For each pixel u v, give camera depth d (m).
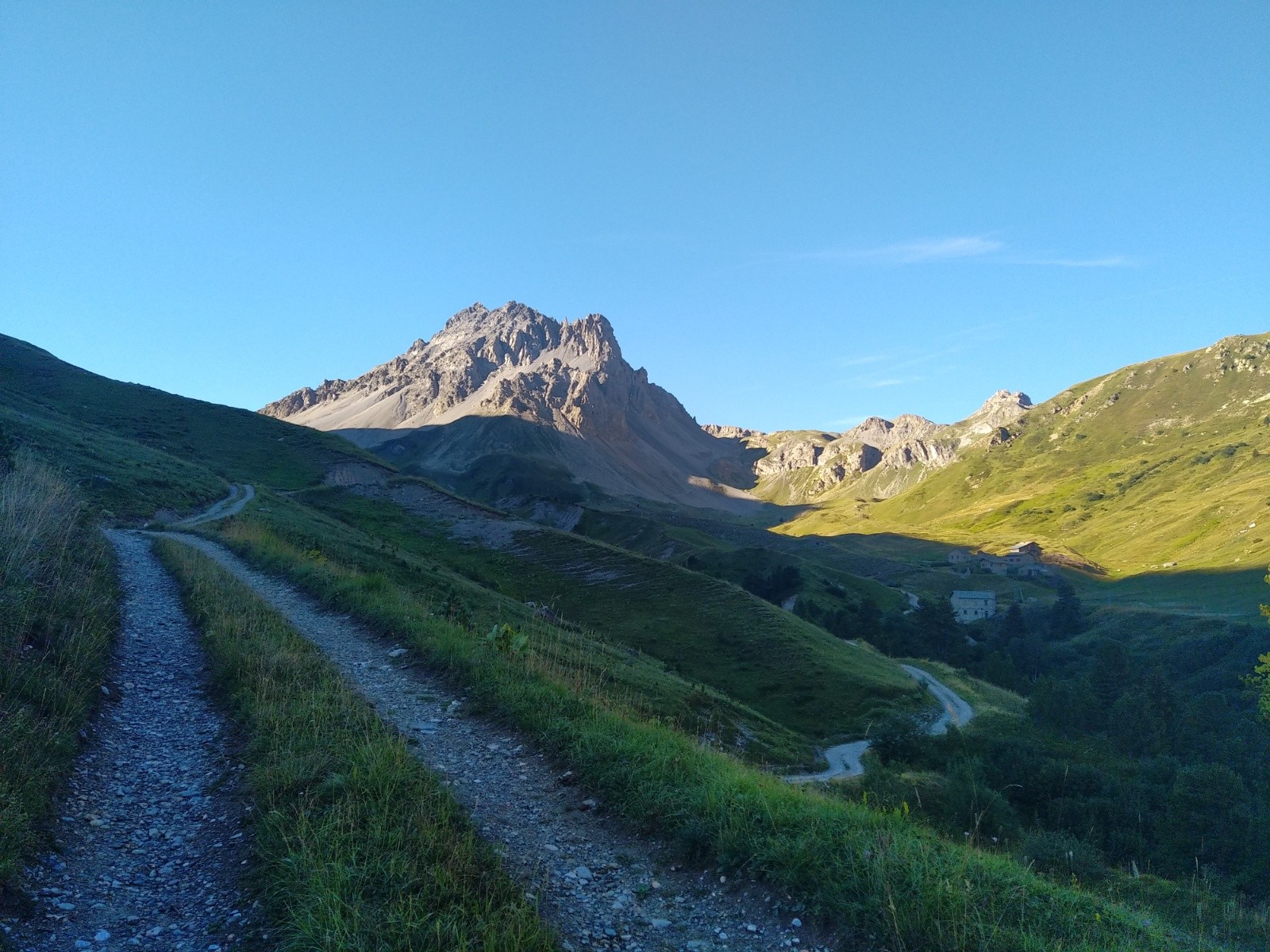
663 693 40.88
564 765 12.44
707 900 8.62
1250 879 27.44
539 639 32.59
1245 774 53.53
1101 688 90.19
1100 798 36.03
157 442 118.19
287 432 144.62
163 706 15.31
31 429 67.88
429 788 10.40
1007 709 82.62
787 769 42.28
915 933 7.27
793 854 8.83
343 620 24.19
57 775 10.56
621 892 8.70
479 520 105.19
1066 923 8.00
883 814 10.89
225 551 41.41
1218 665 101.44
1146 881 15.75
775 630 80.56
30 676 12.68
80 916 7.92
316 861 8.19
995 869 9.23
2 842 8.25
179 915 8.12
